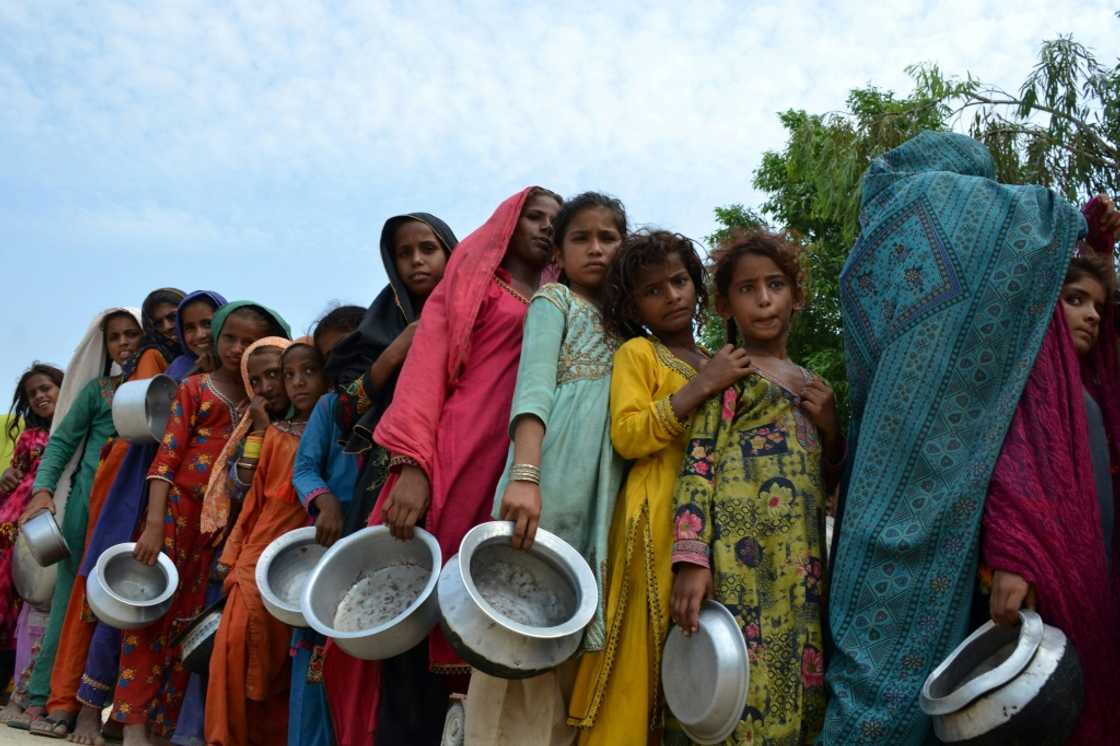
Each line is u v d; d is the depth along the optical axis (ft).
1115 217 11.78
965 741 8.01
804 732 9.70
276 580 13.52
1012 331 9.55
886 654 9.09
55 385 23.45
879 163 11.32
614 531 10.88
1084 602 8.61
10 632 21.12
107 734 17.90
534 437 10.61
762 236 11.35
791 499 10.18
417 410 11.53
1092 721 8.56
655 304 11.53
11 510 21.61
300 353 16.21
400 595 11.17
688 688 9.61
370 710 12.21
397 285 14.71
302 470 14.49
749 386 10.73
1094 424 10.53
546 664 9.52
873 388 9.95
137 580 16.76
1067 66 40.91
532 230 13.17
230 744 14.83
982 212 10.02
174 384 18.35
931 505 9.21
